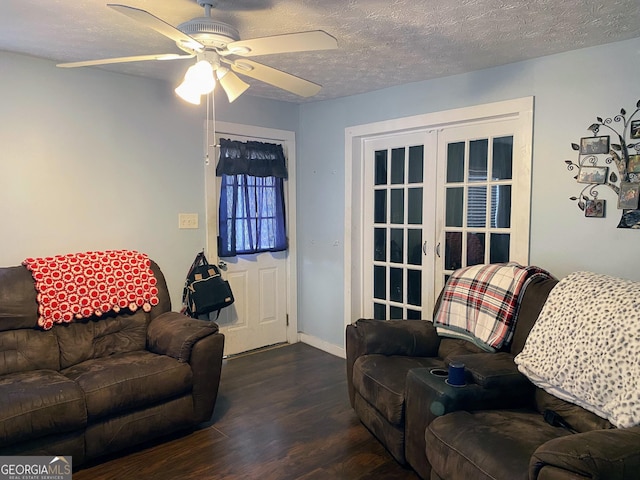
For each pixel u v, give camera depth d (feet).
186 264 12.50
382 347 9.48
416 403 7.41
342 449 8.68
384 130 12.30
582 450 4.66
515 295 8.55
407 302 12.50
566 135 9.09
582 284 7.19
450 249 11.44
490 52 9.12
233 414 10.06
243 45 6.35
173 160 12.08
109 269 10.03
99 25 7.80
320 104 13.99
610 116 8.52
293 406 10.46
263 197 13.98
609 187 8.55
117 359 9.13
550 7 6.93
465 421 6.50
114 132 11.06
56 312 9.15
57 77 10.17
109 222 11.11
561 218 9.23
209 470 7.98
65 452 7.55
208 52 6.57
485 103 10.28
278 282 14.65
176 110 12.05
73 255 9.91
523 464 5.32
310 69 10.40
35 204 10.07
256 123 13.60
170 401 8.78
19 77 9.70
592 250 8.84
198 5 6.90
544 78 9.35
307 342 15.03
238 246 13.52
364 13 7.22
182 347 9.01
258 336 14.33
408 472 7.97
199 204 12.64
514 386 7.20
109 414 8.02
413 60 9.66
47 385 7.61
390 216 12.75
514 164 10.05
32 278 9.18
